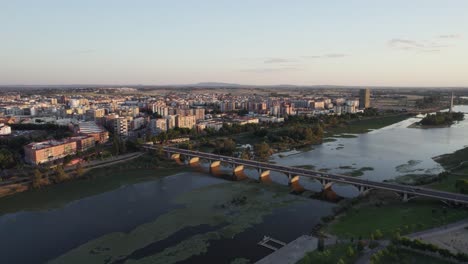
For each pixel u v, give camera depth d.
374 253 142.75
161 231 191.50
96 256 165.88
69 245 177.38
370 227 175.88
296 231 187.38
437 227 166.12
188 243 176.38
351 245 153.62
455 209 191.75
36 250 172.50
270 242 175.25
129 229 195.12
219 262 157.75
